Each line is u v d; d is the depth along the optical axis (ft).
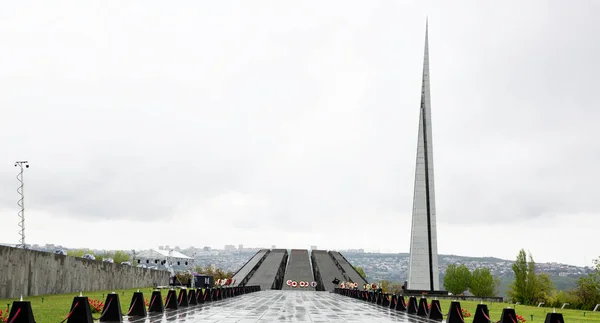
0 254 149.89
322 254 580.30
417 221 344.69
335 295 291.58
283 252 582.76
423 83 357.41
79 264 217.77
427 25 363.35
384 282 577.02
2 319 80.28
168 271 408.26
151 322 91.71
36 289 175.83
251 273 450.71
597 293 249.34
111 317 88.33
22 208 228.84
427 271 338.95
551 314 82.89
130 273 295.69
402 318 119.14
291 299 213.66
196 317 105.40
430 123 352.69
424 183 347.56
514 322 89.97
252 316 112.78
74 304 75.87
